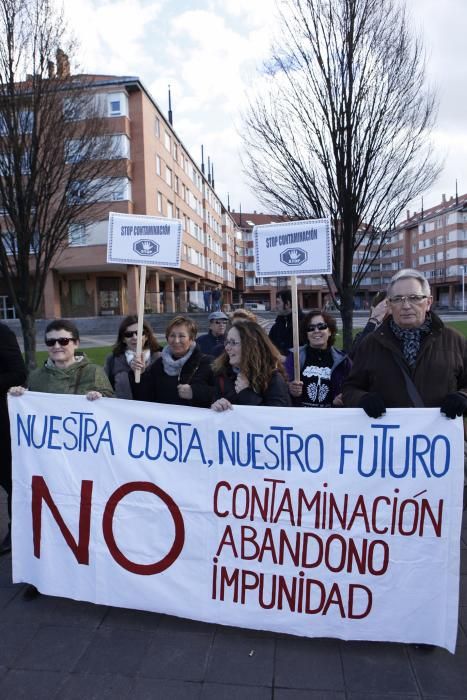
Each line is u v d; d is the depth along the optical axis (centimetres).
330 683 229
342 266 784
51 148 778
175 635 266
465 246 6975
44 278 855
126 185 3028
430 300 271
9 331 370
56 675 236
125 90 3020
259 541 267
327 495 261
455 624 246
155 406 280
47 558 296
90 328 3052
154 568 278
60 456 295
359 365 285
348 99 678
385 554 256
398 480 254
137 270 3206
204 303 3575
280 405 303
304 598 263
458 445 248
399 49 670
